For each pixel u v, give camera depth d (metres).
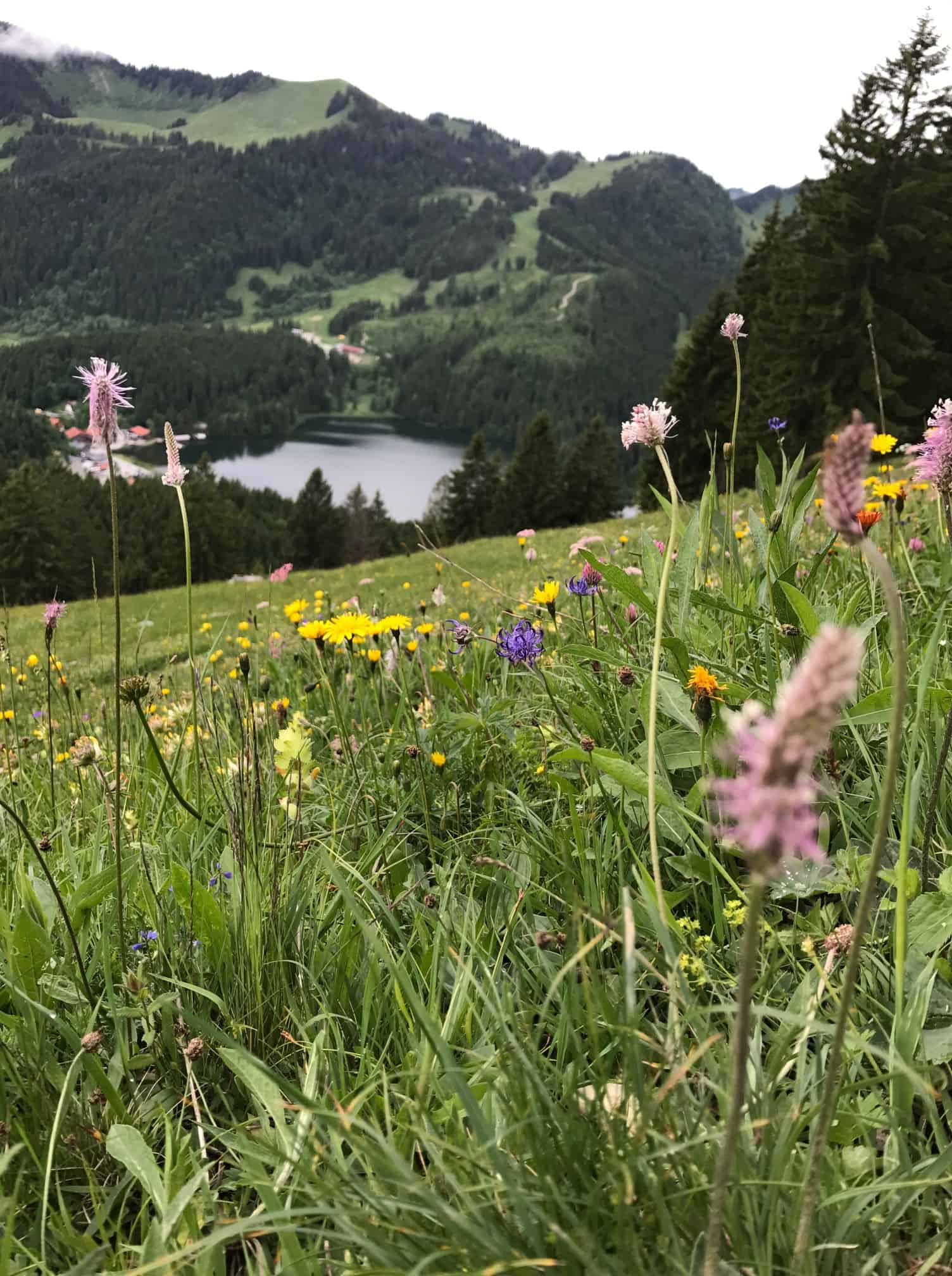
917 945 1.54
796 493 2.62
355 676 3.89
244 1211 1.43
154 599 25.89
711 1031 1.48
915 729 1.68
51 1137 1.43
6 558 59.19
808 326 32.88
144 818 2.74
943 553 2.28
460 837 2.36
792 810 0.59
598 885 1.87
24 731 5.02
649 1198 1.12
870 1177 1.25
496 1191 1.15
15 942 1.80
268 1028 1.79
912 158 32.25
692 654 2.43
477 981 1.55
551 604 3.06
